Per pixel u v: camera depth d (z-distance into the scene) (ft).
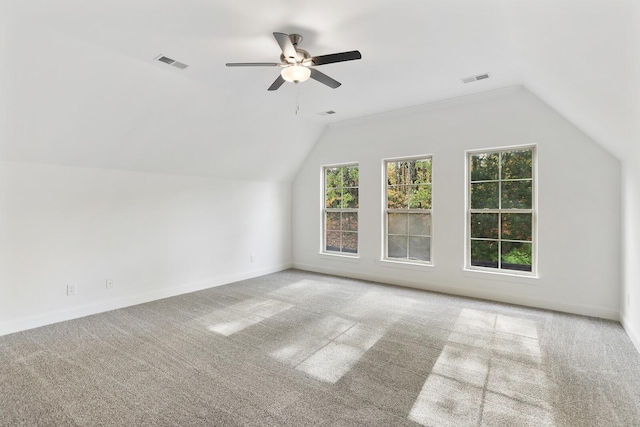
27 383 7.64
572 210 12.21
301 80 9.37
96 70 9.92
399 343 9.79
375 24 8.41
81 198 12.32
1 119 9.53
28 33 8.27
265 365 8.51
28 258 11.06
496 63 10.75
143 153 13.42
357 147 17.84
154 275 14.53
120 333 10.62
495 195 14.05
